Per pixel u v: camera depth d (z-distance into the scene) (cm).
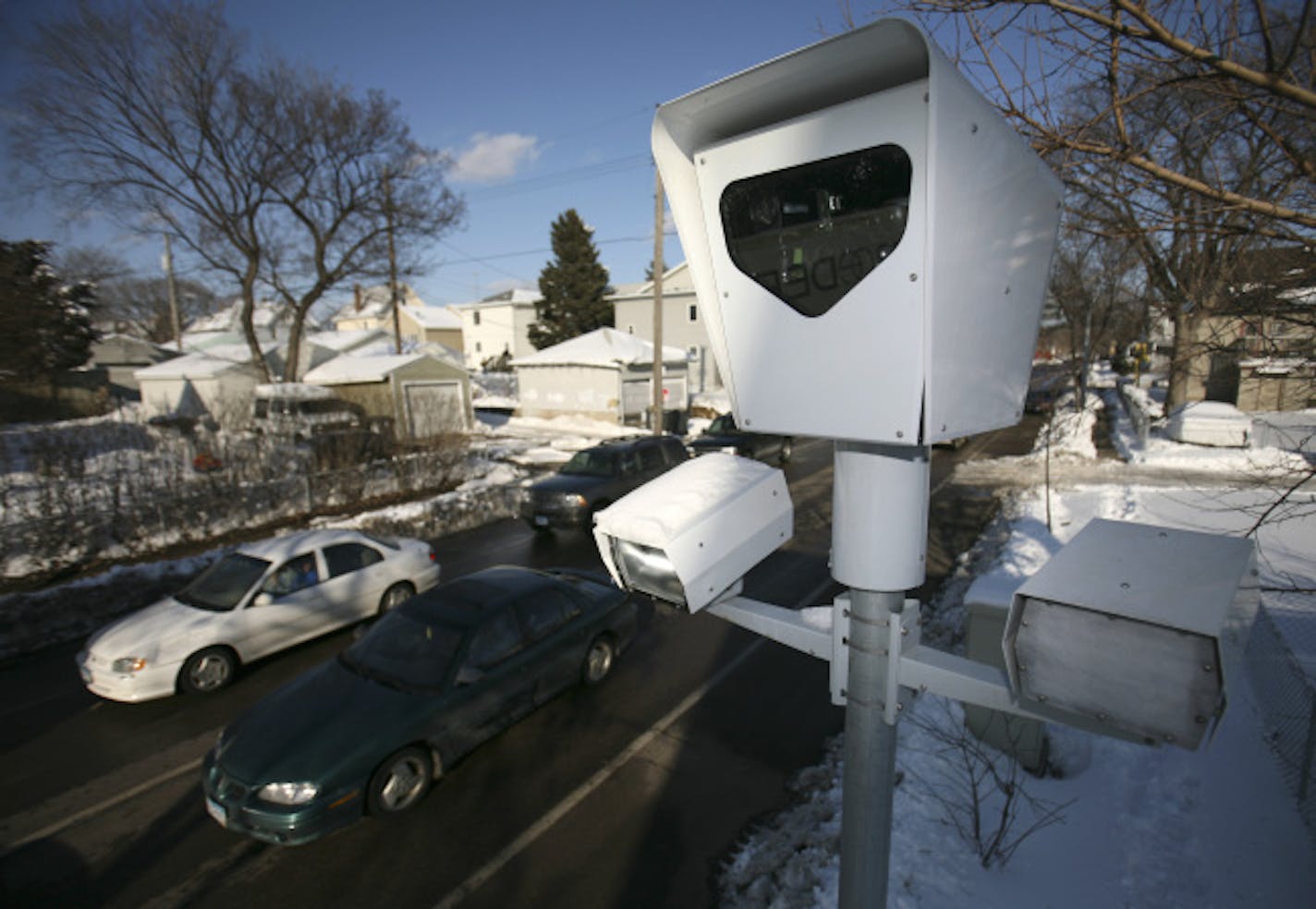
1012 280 144
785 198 135
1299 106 272
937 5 282
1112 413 2584
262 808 417
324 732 456
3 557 947
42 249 1627
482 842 436
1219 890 346
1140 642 121
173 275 3694
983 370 141
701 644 710
